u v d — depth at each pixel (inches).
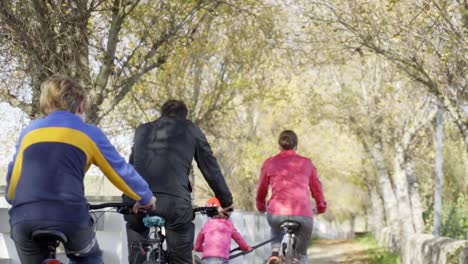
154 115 863.1
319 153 1825.8
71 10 485.1
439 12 495.8
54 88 203.9
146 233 261.4
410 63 597.0
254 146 1325.0
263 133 1373.0
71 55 486.0
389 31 579.5
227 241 409.1
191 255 262.7
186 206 258.8
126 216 259.0
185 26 610.9
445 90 596.7
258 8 656.4
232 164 1357.0
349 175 1966.0
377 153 1312.7
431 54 572.1
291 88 1178.6
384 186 1317.7
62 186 190.5
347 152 1803.6
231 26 785.6
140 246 252.7
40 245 191.8
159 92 872.9
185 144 265.4
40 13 469.4
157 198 255.3
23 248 192.7
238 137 1259.2
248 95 962.1
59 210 188.2
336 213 2974.9
